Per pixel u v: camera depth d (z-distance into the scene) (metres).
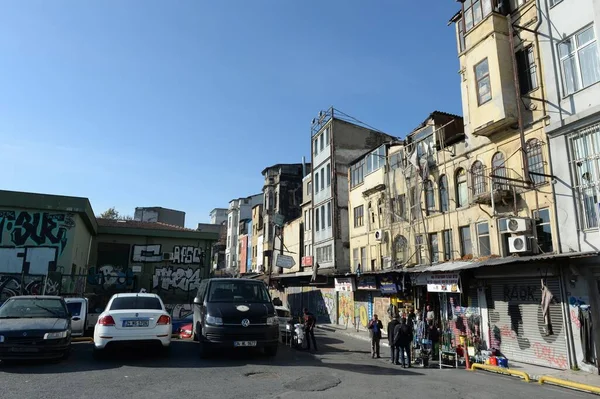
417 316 17.06
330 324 27.88
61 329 9.45
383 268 23.73
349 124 33.56
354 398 7.05
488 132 16.16
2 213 19.52
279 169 50.25
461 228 18.08
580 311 11.74
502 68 15.38
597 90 12.48
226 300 11.24
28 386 7.14
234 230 66.25
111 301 10.84
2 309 10.24
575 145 13.04
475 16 16.91
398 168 23.23
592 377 10.70
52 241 19.97
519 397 8.05
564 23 13.79
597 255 10.76
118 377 8.02
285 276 36.53
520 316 13.79
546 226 13.82
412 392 7.79
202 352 10.48
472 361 13.42
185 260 28.59
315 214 34.75
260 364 10.00
